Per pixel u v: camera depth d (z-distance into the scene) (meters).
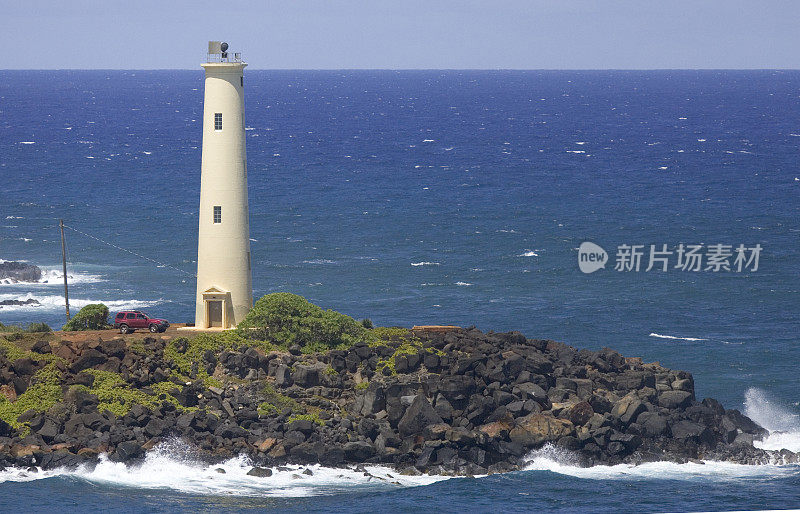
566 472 139.12
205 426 138.25
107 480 128.75
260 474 132.25
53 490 123.88
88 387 141.75
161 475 130.88
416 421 140.75
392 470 137.38
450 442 139.12
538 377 151.25
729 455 148.75
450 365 150.75
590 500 127.81
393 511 121.69
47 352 147.50
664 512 122.69
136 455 132.88
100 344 148.00
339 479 132.88
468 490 130.25
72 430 135.75
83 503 120.25
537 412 145.25
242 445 136.62
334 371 148.50
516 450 141.50
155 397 141.38
